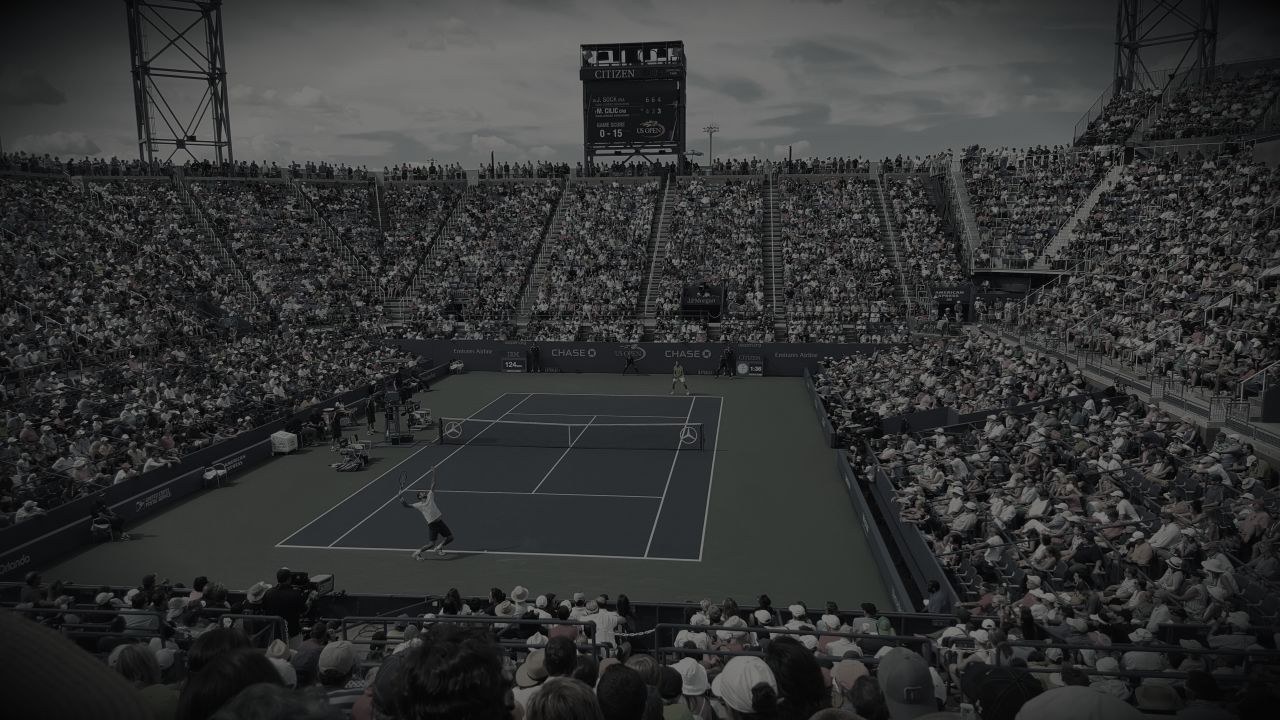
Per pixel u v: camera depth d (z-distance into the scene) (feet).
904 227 220.64
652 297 219.00
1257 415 89.51
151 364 144.15
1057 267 178.60
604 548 89.30
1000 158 223.30
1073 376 116.98
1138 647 34.78
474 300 217.36
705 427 143.54
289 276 210.79
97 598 59.77
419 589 79.41
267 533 95.20
